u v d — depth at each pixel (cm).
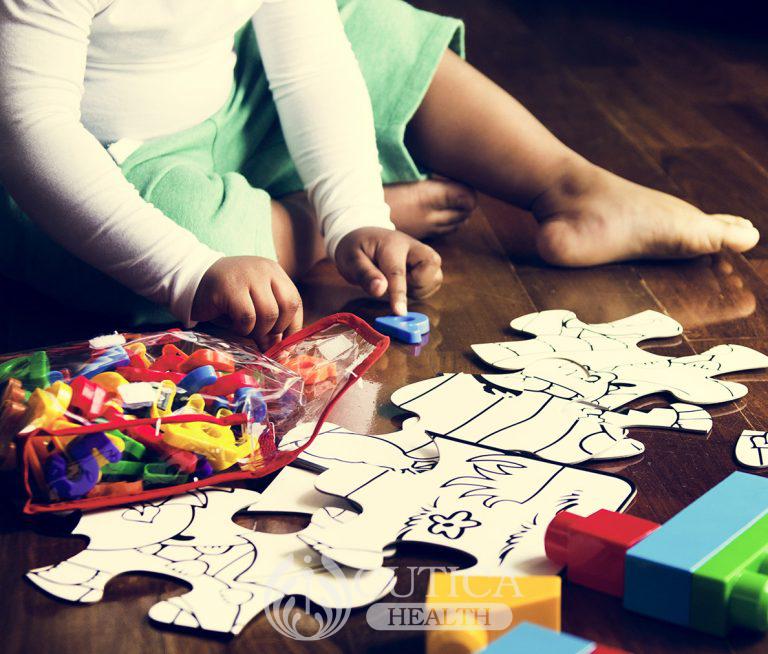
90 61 114
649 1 285
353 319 102
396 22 141
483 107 141
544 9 286
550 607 65
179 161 120
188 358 92
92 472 81
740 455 91
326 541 76
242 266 106
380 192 129
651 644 68
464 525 78
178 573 74
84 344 95
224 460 85
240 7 118
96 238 105
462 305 128
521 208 145
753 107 204
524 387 103
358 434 94
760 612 67
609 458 90
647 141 187
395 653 68
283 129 131
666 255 139
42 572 75
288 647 68
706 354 112
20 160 103
